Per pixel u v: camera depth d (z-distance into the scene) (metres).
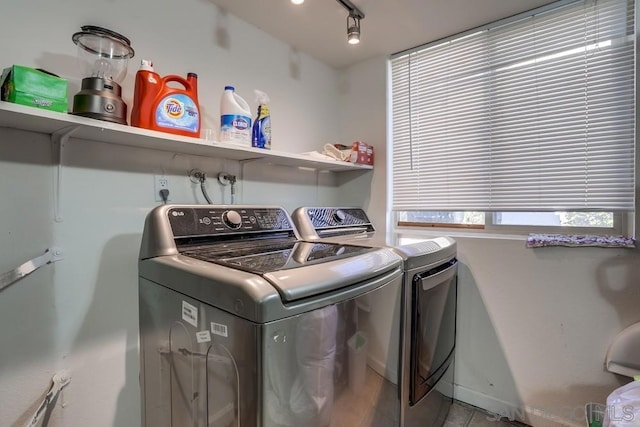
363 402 1.10
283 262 1.00
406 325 1.33
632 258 1.52
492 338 1.90
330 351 0.94
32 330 1.13
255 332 0.75
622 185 1.58
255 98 1.81
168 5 1.51
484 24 1.93
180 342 1.02
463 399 2.01
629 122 1.56
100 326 1.29
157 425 1.18
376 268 1.13
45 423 1.14
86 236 1.25
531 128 1.81
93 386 1.27
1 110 0.89
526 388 1.80
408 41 2.14
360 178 2.46
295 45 2.17
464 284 2.00
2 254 1.06
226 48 1.76
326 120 2.46
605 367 1.58
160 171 1.48
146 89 1.24
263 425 0.75
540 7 1.76
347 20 1.78
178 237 1.22
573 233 1.73
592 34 1.65
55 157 1.18
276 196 2.06
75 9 1.22
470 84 2.02
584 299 1.63
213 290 0.86
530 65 1.82
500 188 1.91
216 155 1.65
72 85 1.21
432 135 2.17
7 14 1.07
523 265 1.80
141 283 1.22
